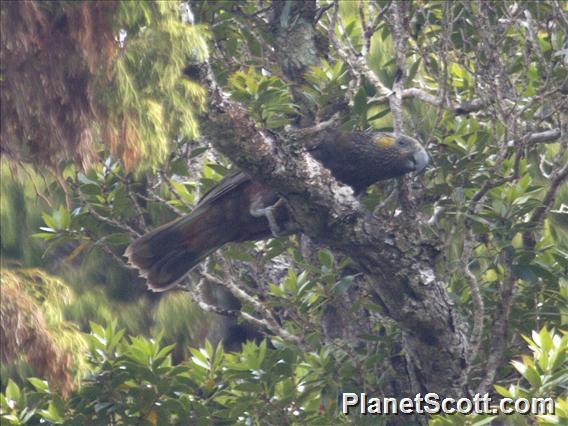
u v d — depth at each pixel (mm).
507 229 10258
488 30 10289
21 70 7230
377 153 10820
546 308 11078
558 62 10875
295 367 10539
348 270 10617
